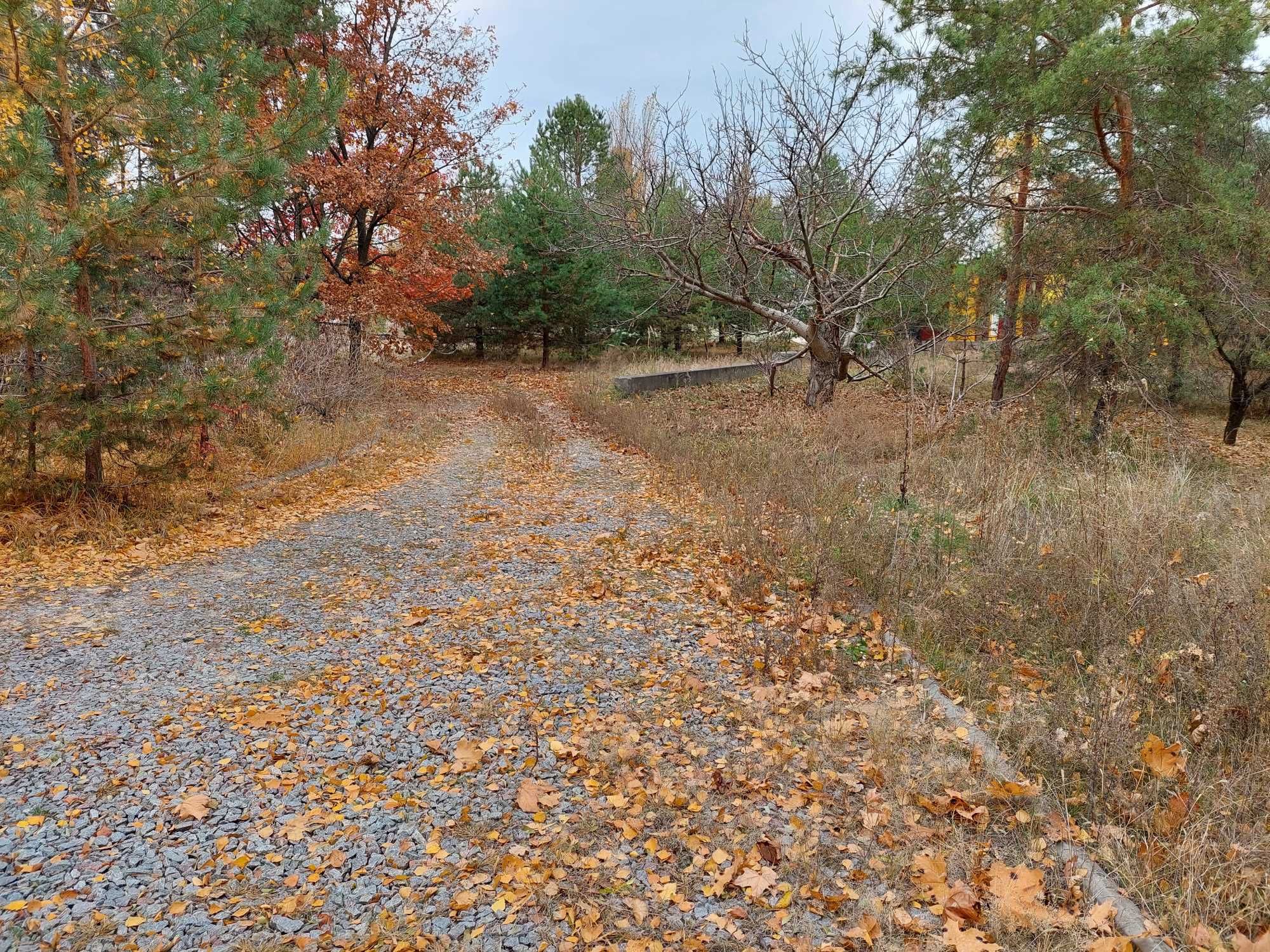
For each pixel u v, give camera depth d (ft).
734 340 100.94
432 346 68.39
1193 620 15.11
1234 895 8.57
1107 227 34.55
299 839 9.92
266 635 16.74
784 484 28.58
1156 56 26.84
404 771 11.59
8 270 18.81
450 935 8.30
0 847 9.55
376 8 51.16
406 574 20.97
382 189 49.57
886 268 43.93
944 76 35.70
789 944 8.29
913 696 13.87
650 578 20.71
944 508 24.04
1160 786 10.73
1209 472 32.24
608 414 49.83
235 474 30.50
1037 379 37.83
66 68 22.41
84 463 25.12
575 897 8.96
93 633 16.53
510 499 30.27
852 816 10.58
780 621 17.46
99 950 7.94
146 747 12.01
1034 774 11.42
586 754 12.12
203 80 22.61
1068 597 17.03
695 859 9.63
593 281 75.05
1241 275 30.40
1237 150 40.09
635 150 51.72
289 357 39.45
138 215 22.40
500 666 15.26
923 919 8.66
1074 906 8.76
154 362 24.02
